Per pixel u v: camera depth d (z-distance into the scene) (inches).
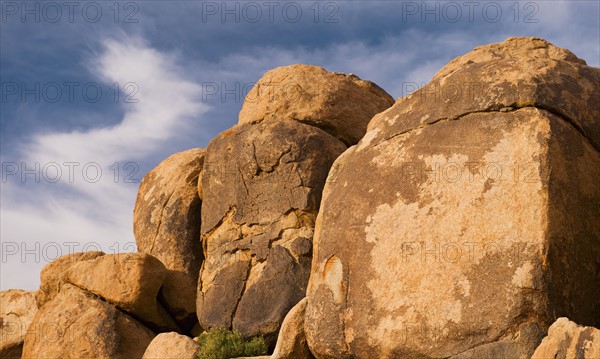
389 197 617.9
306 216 751.1
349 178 650.2
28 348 796.0
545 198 564.7
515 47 706.2
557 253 558.6
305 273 730.8
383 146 642.2
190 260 849.5
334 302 618.5
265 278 735.1
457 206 587.5
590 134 604.7
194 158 894.4
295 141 764.6
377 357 589.9
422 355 569.6
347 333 605.9
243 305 733.3
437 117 621.9
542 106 592.4
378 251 607.8
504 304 550.6
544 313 544.7
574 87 611.5
